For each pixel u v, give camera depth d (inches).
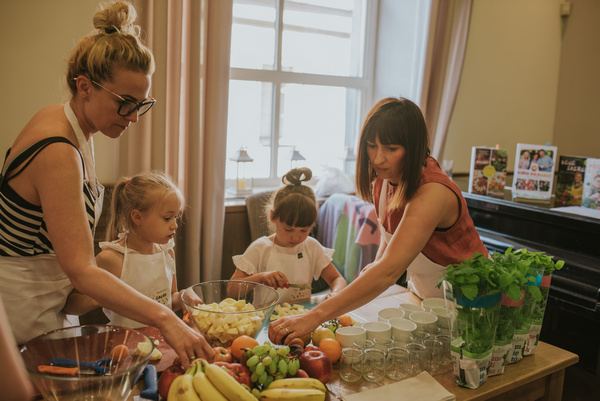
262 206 108.2
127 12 48.1
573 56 163.9
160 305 43.6
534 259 51.6
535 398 52.6
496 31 150.0
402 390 44.6
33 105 92.6
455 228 55.6
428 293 64.8
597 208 100.6
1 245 48.3
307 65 136.1
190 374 37.9
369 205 104.2
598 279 85.3
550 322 109.9
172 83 94.2
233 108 125.6
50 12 91.3
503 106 157.6
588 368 107.1
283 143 135.2
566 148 169.2
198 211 99.6
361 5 142.2
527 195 111.3
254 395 39.5
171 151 96.3
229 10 97.7
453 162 150.3
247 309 51.3
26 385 27.0
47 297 51.8
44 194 43.2
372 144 53.6
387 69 142.9
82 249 43.1
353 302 49.4
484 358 45.9
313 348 47.3
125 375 35.5
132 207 59.8
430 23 126.1
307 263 78.5
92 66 45.4
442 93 133.8
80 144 49.1
